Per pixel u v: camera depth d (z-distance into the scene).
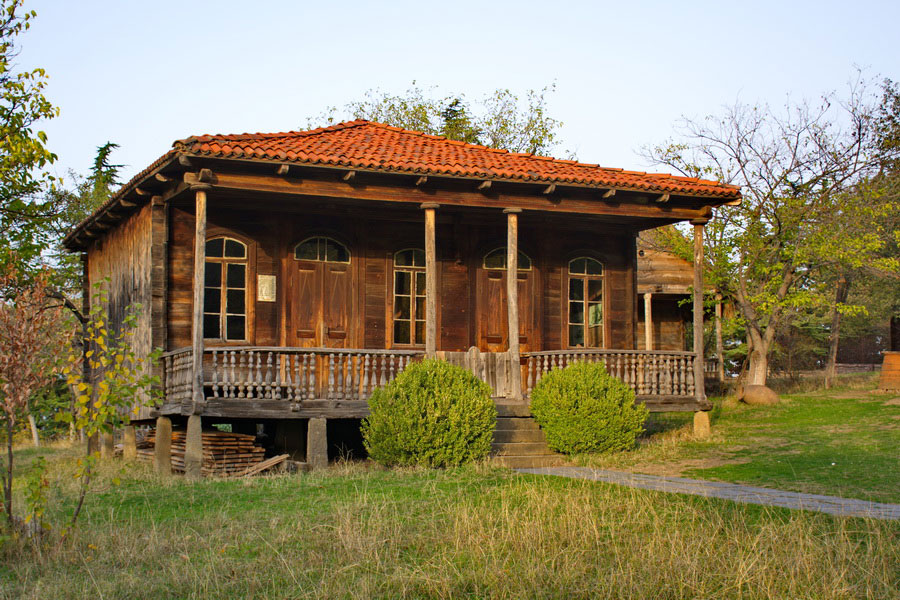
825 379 31.50
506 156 19.67
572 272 21.02
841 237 26.38
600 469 15.01
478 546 9.59
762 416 22.22
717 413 23.75
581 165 19.77
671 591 8.20
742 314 28.80
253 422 20.59
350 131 19.86
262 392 17.70
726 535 9.72
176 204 17.75
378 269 19.47
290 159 15.66
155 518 11.85
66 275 33.44
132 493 13.95
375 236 19.50
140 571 9.40
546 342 20.58
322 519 11.30
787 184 27.30
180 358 16.31
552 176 17.30
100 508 12.71
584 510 10.97
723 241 27.75
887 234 29.23
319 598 8.31
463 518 10.76
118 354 10.70
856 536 9.54
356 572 9.12
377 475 14.40
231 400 15.77
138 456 20.23
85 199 36.28
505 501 11.90
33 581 9.02
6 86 18.73
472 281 20.14
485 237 20.34
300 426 18.56
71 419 10.29
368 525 10.72
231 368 15.95
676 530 9.63
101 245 23.14
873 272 29.28
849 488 12.45
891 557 8.80
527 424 17.64
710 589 8.21
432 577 8.80
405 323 19.62
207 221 18.05
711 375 34.56
